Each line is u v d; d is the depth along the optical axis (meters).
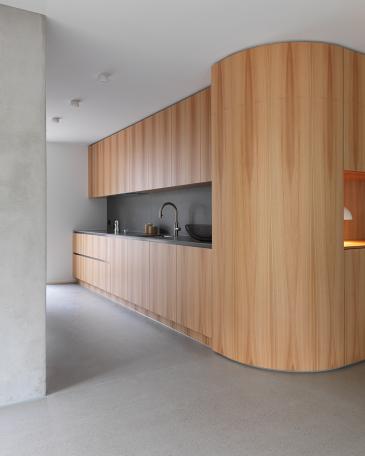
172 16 2.86
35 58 2.79
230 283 3.48
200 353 3.71
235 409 2.62
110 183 6.76
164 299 4.58
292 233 3.22
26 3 2.67
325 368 3.28
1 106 2.69
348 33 3.12
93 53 3.49
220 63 3.61
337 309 3.34
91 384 3.02
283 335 3.24
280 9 2.76
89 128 6.23
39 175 2.80
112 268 5.99
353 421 2.46
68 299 6.26
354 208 4.09
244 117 3.36
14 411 2.60
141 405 2.68
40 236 2.80
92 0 2.64
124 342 4.06
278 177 3.23
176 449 2.16
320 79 3.24
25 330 2.75
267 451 2.14
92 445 2.21
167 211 5.85
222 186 3.54
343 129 3.37
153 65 3.74
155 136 5.28
